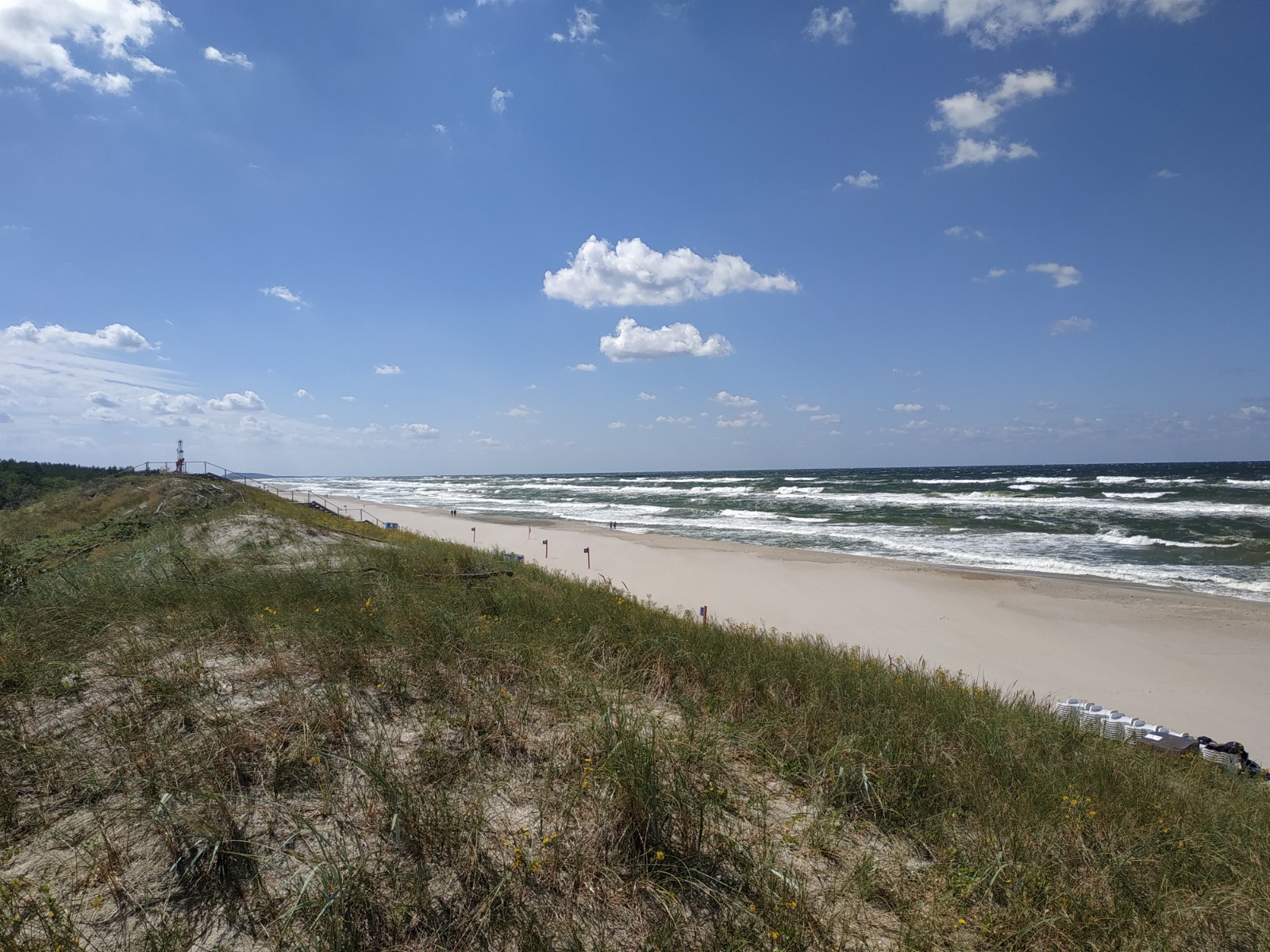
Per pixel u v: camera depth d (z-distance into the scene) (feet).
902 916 9.66
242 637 18.01
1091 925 9.51
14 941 7.97
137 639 17.42
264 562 31.45
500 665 17.13
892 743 14.97
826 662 24.50
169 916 8.64
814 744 15.05
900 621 49.90
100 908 8.71
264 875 9.34
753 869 10.17
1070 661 40.27
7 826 10.11
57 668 15.24
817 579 64.80
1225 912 10.02
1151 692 34.94
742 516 139.33
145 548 36.86
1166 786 15.90
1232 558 75.61
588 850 10.31
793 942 8.84
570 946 8.46
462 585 28.96
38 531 61.00
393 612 20.57
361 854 9.73
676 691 18.47
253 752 12.00
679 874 10.00
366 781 11.54
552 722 14.40
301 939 8.26
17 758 11.61
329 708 13.58
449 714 14.17
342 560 32.24
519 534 107.04
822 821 12.05
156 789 10.71
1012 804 13.15
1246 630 45.85
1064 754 17.70
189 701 13.64
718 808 11.71
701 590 61.82
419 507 180.86
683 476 460.96
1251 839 12.85
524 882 9.50
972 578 64.34
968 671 38.55
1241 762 21.53
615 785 11.07
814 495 194.59
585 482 349.00
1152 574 66.54
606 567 74.59
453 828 10.21
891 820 12.38
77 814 10.41
